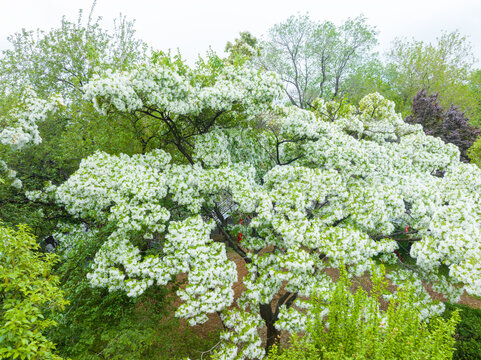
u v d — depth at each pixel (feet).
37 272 11.82
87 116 28.53
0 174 24.02
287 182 19.60
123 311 17.31
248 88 20.36
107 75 17.78
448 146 27.07
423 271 19.20
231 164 22.02
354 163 21.45
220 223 23.36
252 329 16.75
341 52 77.51
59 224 25.89
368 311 12.56
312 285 16.69
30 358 9.05
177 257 16.26
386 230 17.93
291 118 22.53
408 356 10.18
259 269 19.17
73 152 28.60
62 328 15.07
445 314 20.68
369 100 40.06
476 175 19.95
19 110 22.85
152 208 16.70
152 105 18.67
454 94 71.67
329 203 20.71
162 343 16.30
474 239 14.64
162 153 21.24
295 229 16.47
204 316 15.79
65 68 38.96
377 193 18.22
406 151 27.07
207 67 23.80
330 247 16.20
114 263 16.93
